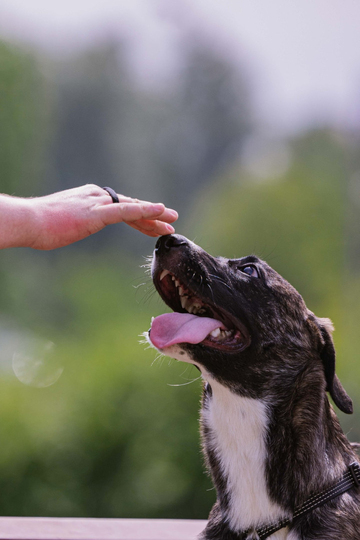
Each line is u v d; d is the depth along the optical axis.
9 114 35.12
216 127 65.94
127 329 16.39
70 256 48.53
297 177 34.44
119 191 64.75
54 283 41.12
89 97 65.31
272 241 29.98
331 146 44.47
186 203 64.44
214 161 65.69
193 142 65.75
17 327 32.59
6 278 34.06
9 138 35.03
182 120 66.25
